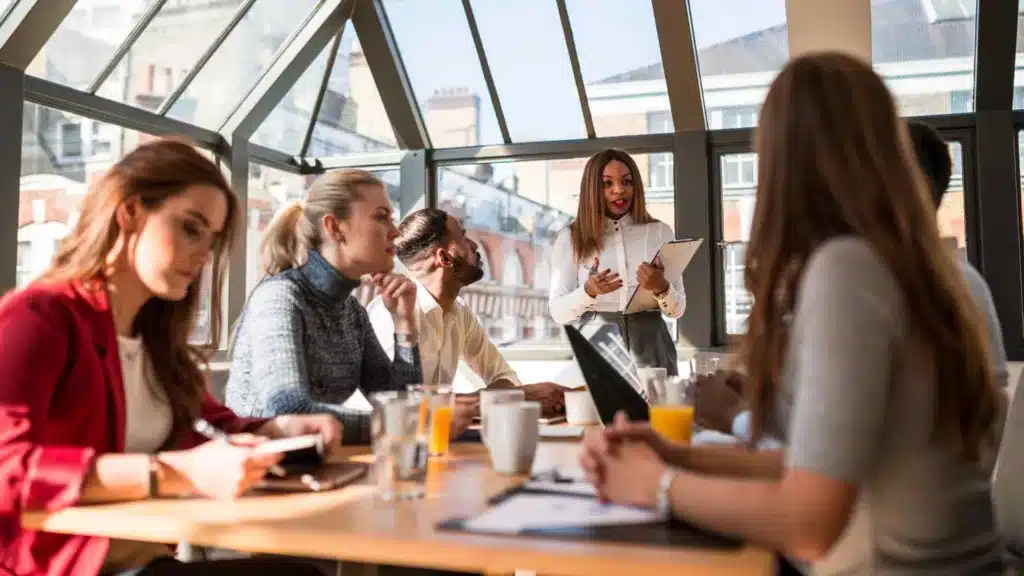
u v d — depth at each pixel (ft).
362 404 7.12
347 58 18.19
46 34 12.18
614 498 3.25
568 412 6.56
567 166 18.06
